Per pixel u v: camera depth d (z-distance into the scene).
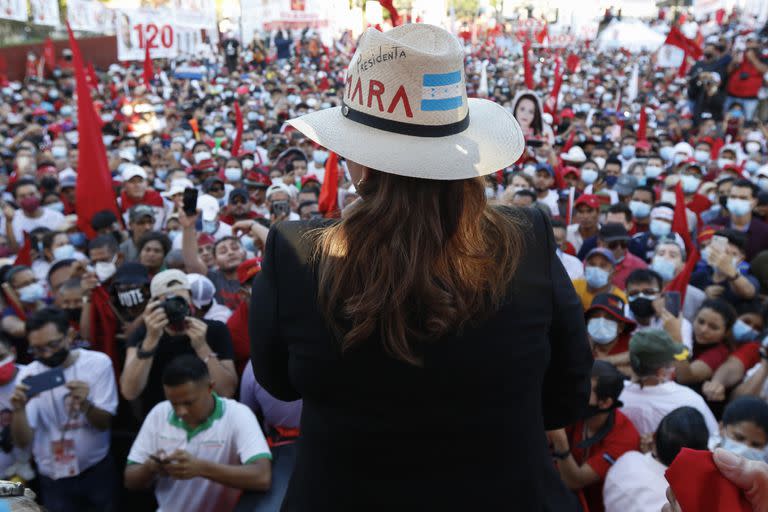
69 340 3.66
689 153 11.48
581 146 13.82
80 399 3.50
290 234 1.17
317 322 1.10
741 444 2.61
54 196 7.91
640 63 34.59
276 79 28.62
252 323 1.20
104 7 18.86
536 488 1.12
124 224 7.25
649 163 9.89
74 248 6.03
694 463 1.01
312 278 1.11
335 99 21.86
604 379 2.85
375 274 1.04
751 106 14.73
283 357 1.20
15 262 5.71
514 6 48.75
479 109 1.22
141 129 15.11
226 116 19.50
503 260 1.08
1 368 3.55
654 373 3.23
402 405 1.06
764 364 3.60
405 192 1.06
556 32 39.97
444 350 1.04
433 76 1.06
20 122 17.20
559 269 1.18
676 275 5.14
